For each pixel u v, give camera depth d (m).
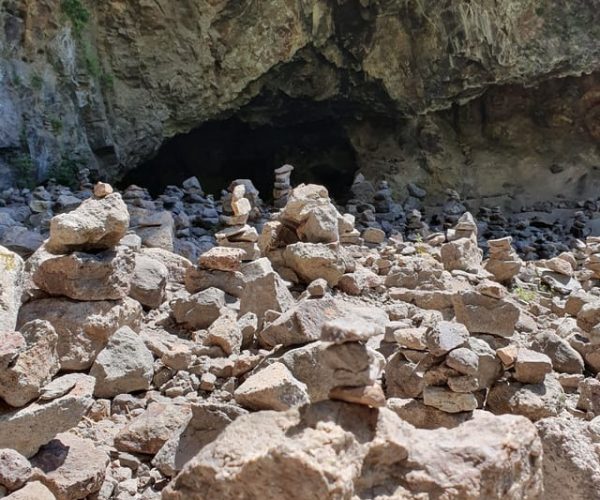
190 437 4.39
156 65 21.62
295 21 23.02
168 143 26.75
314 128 28.25
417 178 27.91
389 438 3.50
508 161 28.94
